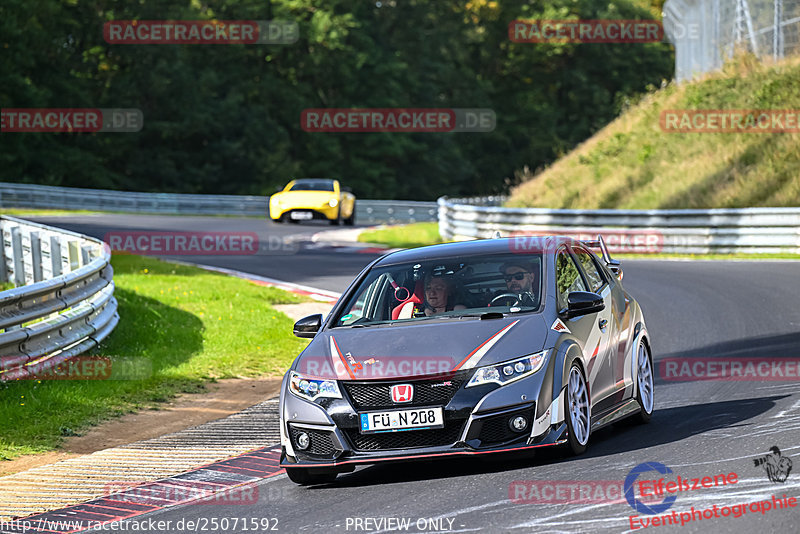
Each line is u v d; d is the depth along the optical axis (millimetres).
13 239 69250
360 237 116938
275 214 132750
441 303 28219
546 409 25000
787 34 132875
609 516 20312
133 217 141250
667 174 121562
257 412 38062
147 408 39531
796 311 54562
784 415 29891
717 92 132375
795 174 108812
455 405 24609
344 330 28078
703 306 58562
